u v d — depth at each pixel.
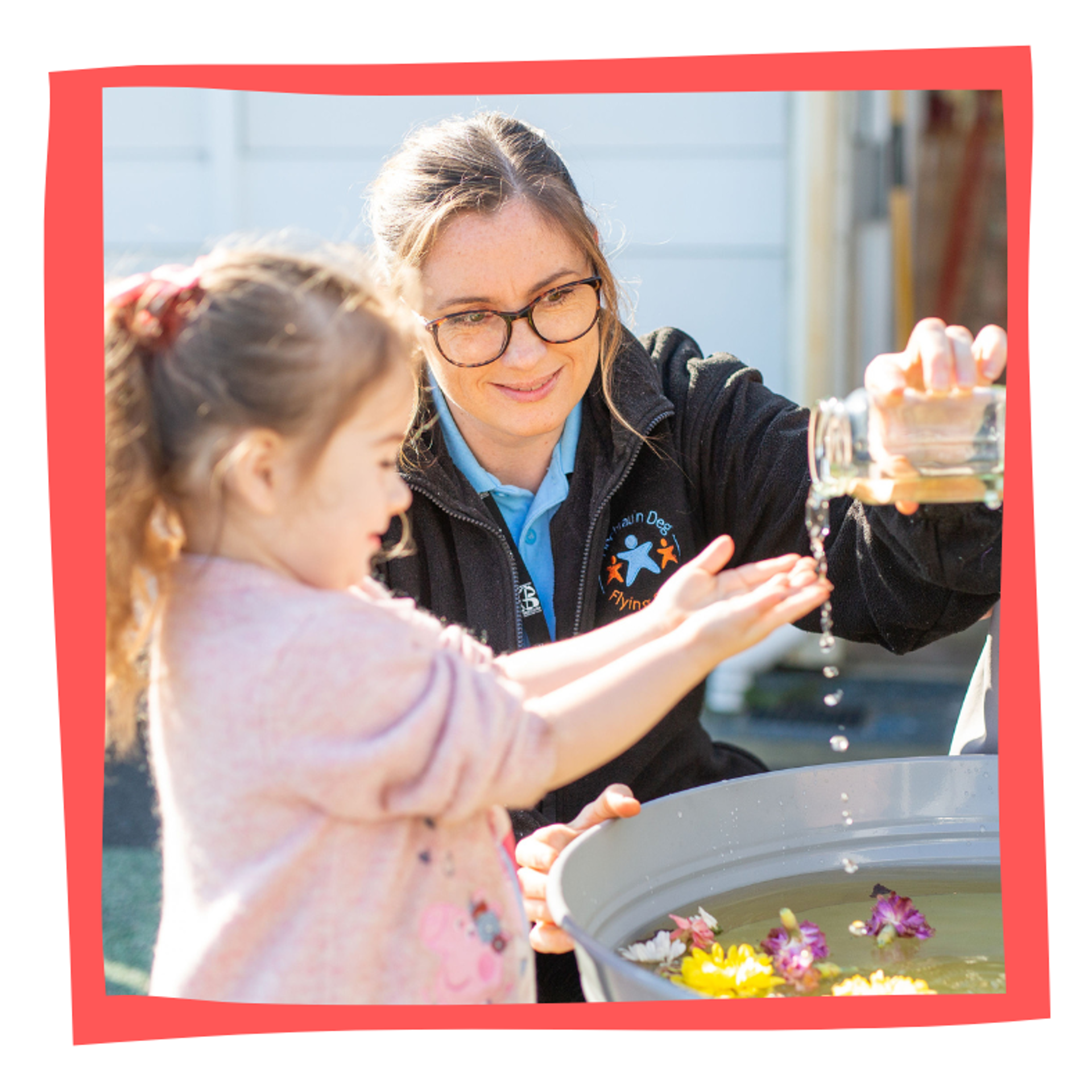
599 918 1.32
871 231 5.02
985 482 1.34
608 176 4.40
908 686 4.38
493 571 1.80
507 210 1.63
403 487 1.24
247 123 4.19
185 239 4.20
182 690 1.16
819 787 1.55
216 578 1.16
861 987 1.26
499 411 1.69
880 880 1.49
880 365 1.35
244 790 1.13
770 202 4.41
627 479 1.87
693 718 1.85
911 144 5.32
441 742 1.10
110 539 1.20
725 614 1.19
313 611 1.13
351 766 1.10
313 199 4.25
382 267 1.75
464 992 1.19
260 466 1.15
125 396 1.18
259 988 1.14
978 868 1.50
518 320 1.64
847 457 1.34
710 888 1.46
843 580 1.75
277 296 1.16
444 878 1.19
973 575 1.52
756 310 4.46
